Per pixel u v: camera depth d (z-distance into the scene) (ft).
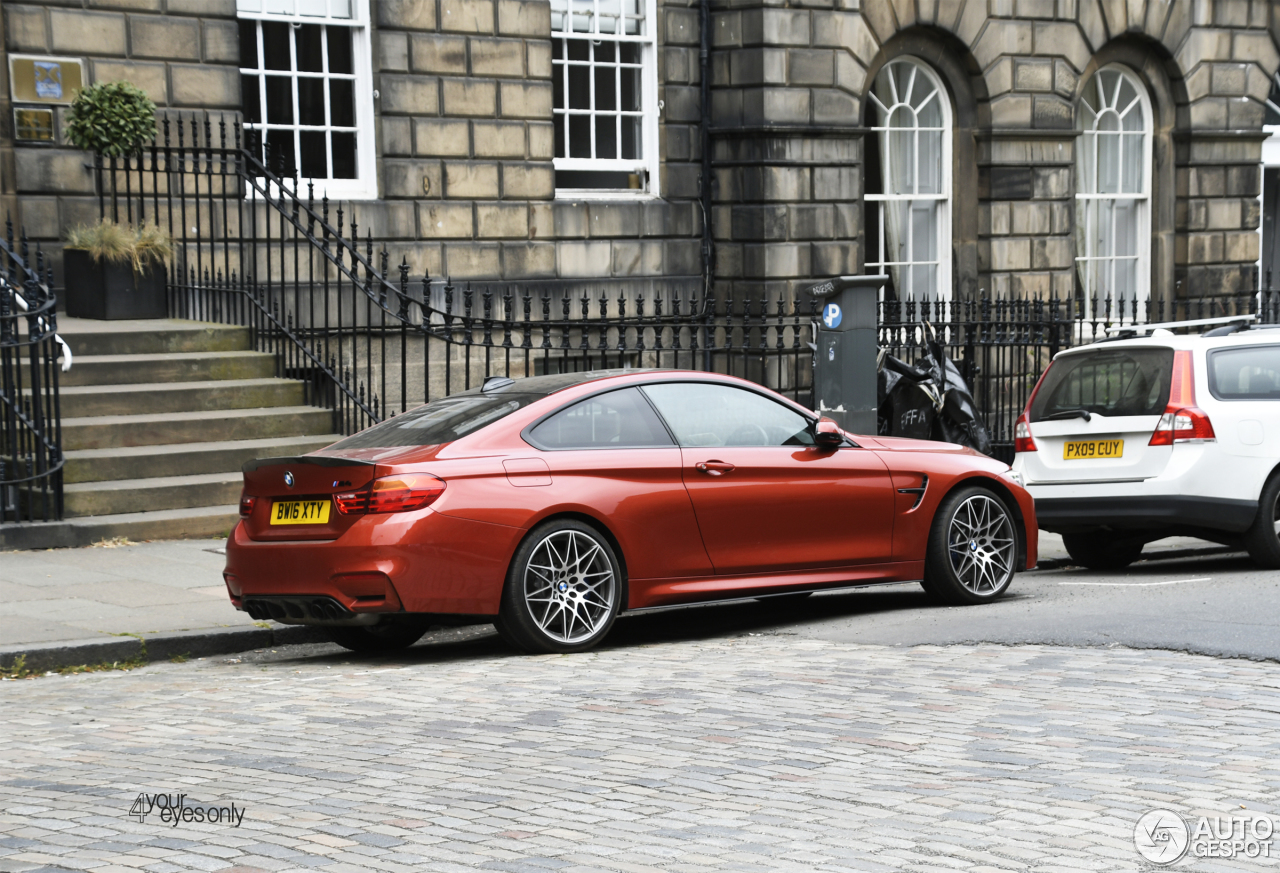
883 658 24.54
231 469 39.83
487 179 53.78
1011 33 62.80
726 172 58.49
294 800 16.67
